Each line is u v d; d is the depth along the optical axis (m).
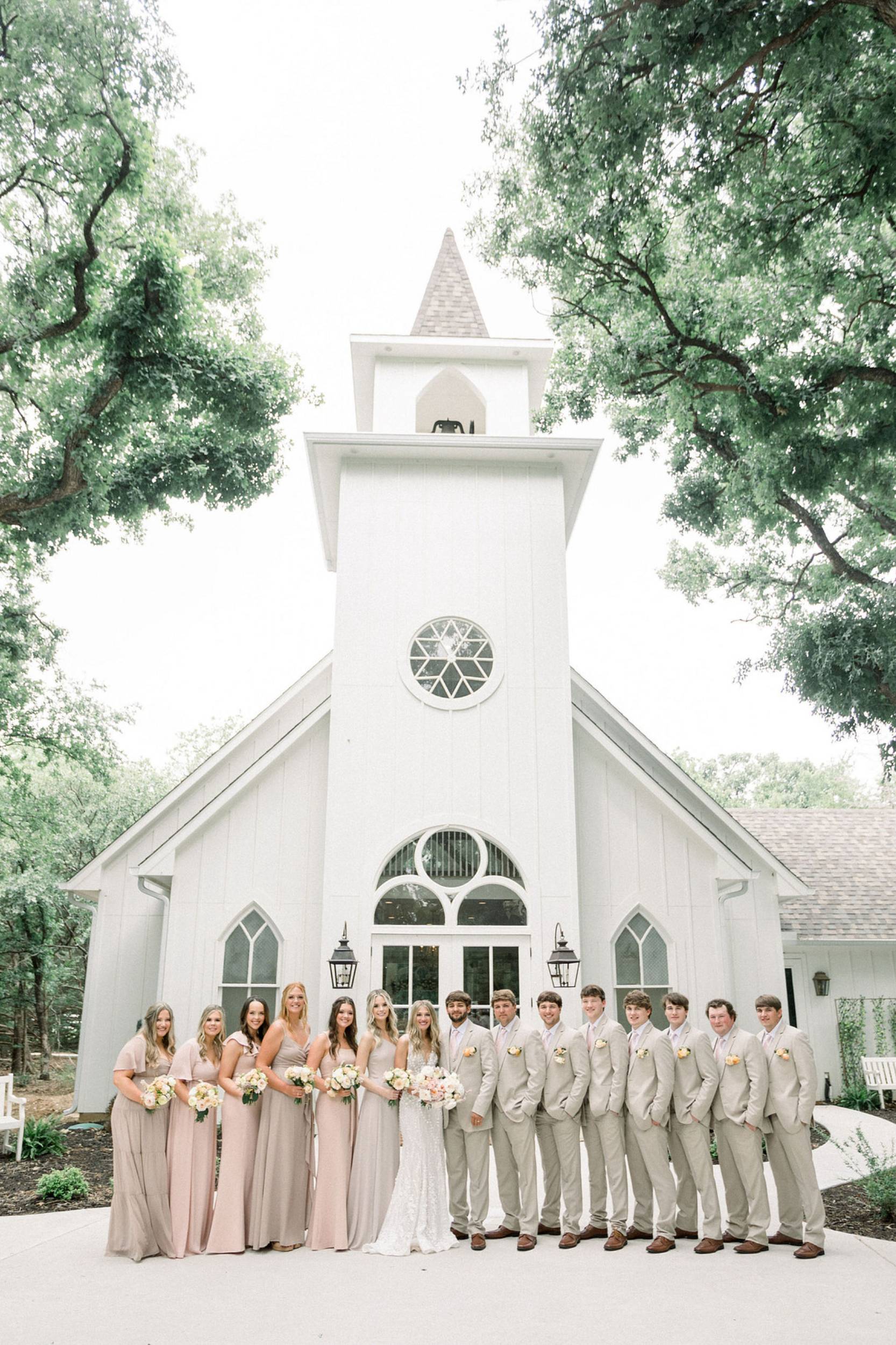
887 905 18.77
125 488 18.27
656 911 12.73
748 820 22.72
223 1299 5.88
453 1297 5.91
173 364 15.91
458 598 13.23
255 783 13.03
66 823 24.92
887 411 13.96
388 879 12.08
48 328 15.81
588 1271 6.48
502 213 14.59
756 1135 7.14
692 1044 7.40
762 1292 6.01
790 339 14.98
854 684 17.16
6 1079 10.82
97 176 15.05
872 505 17.81
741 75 9.80
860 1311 5.63
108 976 13.98
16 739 22.36
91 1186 9.41
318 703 14.98
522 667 12.95
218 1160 9.56
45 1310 5.67
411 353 15.20
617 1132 7.32
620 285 15.45
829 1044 17.69
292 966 12.48
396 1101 7.44
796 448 14.35
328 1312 5.64
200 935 12.49
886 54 10.34
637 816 13.08
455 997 7.66
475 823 12.24
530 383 16.00
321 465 13.96
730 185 11.73
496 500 13.71
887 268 13.42
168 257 15.12
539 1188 9.68
